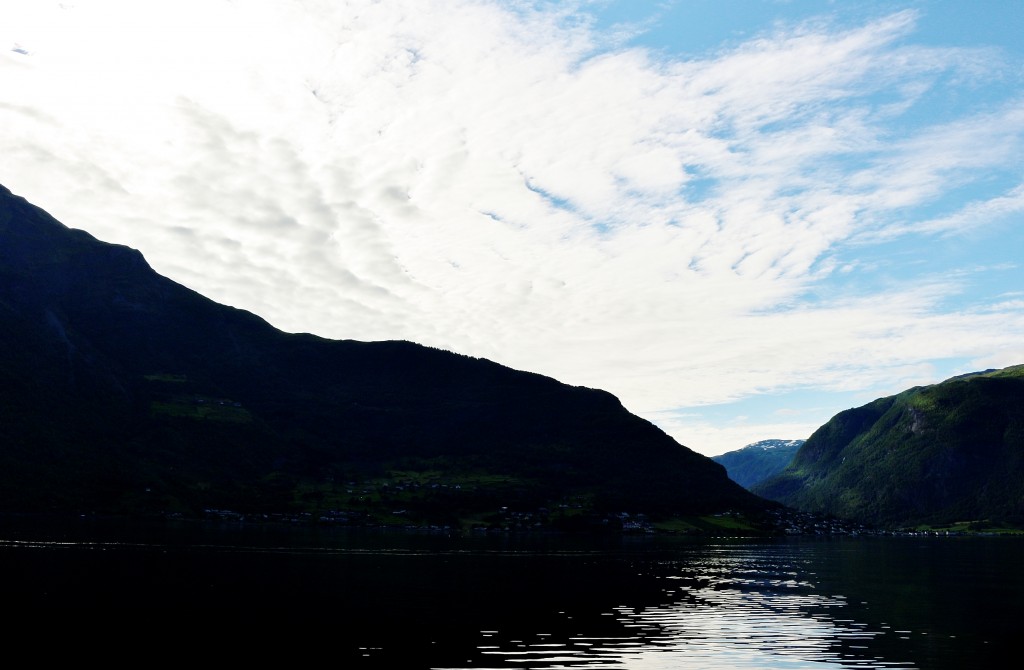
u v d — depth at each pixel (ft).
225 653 188.75
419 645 200.64
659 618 252.42
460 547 613.52
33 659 179.52
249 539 587.68
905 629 234.58
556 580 376.89
